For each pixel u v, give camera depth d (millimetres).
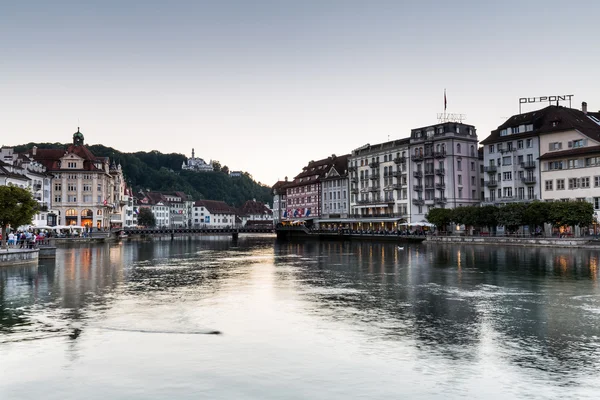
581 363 18703
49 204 137375
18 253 52656
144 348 20844
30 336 22844
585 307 29188
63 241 110562
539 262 55906
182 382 16938
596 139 93625
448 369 18094
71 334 23219
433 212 107375
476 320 25859
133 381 17062
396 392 16016
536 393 15875
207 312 28328
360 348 20719
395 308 29219
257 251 87625
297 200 180125
